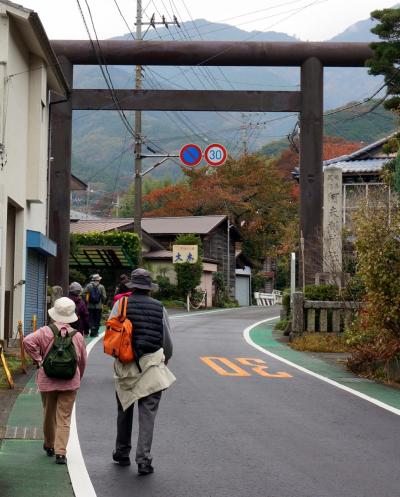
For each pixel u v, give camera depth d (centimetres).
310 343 1812
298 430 884
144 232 4634
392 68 1856
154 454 760
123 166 14450
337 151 5969
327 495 619
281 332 2328
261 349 1811
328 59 2331
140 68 3381
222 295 5106
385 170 1897
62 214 2256
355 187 3111
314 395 1147
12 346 1691
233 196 6034
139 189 3503
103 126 16700
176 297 4509
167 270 4666
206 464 721
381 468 711
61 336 743
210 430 876
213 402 1062
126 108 2323
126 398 696
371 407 1053
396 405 1074
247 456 754
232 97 2333
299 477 675
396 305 1288
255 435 852
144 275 724
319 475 683
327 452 774
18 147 1756
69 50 2289
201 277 4672
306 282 2283
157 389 692
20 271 1808
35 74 1881
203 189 6150
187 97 2330
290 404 1061
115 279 3853
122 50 2300
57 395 745
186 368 1420
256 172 6100
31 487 638
